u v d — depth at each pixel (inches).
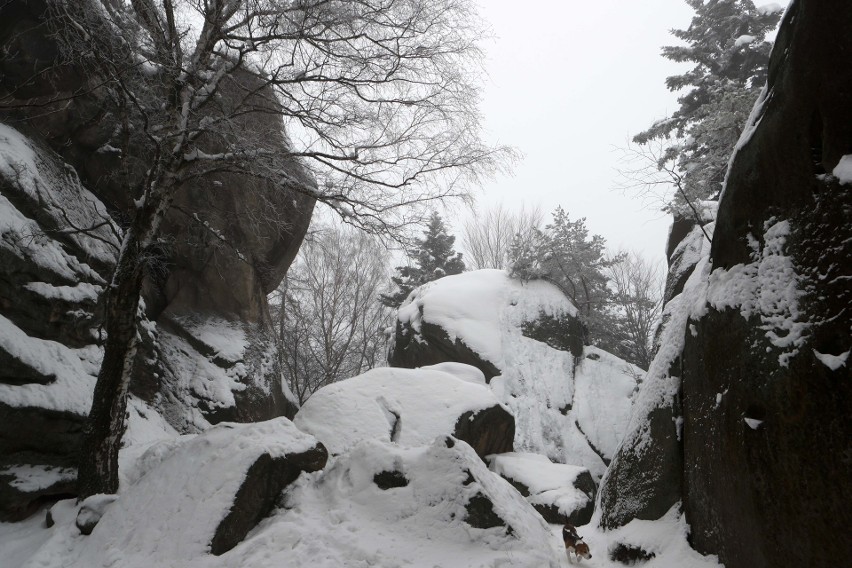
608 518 323.9
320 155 351.6
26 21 450.9
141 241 326.6
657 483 288.7
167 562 243.4
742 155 232.4
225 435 299.3
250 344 622.2
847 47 178.5
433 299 952.9
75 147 508.1
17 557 285.0
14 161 401.4
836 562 167.5
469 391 578.2
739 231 234.2
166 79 349.7
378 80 359.9
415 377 576.4
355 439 486.0
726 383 224.7
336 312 1048.8
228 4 351.6
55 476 348.8
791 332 189.8
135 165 489.7
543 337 922.7
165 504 271.0
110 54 327.0
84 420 366.0
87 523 283.9
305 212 667.4
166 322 579.5
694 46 879.1
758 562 198.8
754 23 839.7
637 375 920.9
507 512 262.2
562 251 1069.1
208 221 591.2
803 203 199.2
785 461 184.4
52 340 394.3
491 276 1031.0
